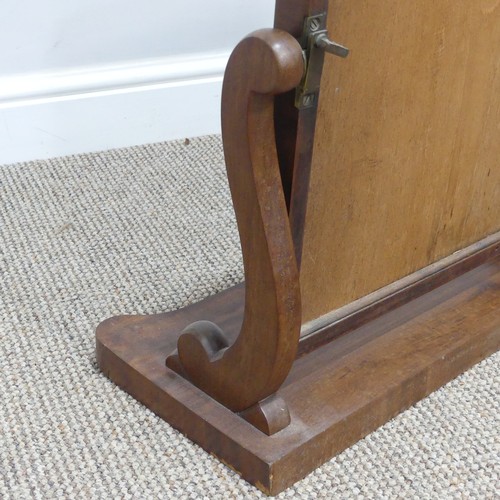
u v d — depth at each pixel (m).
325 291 1.06
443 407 1.12
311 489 0.99
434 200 1.14
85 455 1.03
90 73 1.67
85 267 1.37
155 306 1.29
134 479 1.00
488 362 1.20
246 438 0.98
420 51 0.97
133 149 1.75
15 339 1.21
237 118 0.85
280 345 0.93
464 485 1.01
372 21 0.90
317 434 0.99
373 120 0.97
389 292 1.15
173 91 1.75
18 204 1.53
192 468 1.01
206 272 1.38
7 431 1.05
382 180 1.04
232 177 0.89
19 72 1.63
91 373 1.15
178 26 1.71
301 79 0.83
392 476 1.01
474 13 1.01
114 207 1.54
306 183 0.91
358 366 1.09
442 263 1.22
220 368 1.01
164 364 1.10
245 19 1.77
